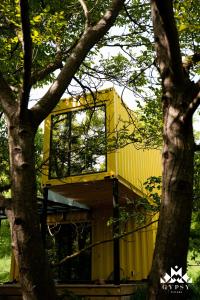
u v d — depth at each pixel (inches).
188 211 63.8
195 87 70.4
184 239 62.0
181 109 69.3
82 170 301.3
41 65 220.4
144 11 229.8
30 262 65.0
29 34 75.8
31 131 77.7
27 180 71.3
